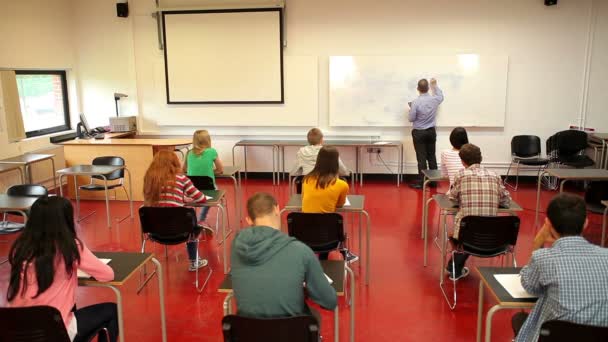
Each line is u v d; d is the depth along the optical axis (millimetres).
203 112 7473
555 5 6617
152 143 6180
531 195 6375
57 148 6637
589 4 6551
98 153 6238
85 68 7566
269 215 2025
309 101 7242
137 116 7609
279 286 1852
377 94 7078
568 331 1724
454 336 2986
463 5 6758
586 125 6852
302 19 7055
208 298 3535
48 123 7176
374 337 2979
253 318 1798
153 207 3436
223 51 7219
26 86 6680
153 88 7504
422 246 4570
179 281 3842
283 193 6645
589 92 6762
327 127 7336
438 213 5609
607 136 6301
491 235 3188
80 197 6430
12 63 6145
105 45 7469
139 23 7355
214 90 7359
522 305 2068
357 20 6973
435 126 6848
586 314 1777
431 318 3213
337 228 3256
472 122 6980
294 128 7418
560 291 1798
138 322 3184
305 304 2062
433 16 6840
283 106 7309
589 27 6598
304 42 7113
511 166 7066
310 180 3434
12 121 6051
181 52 7293
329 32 7047
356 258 4230
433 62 6898
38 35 6637
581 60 6707
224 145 7594
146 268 4090
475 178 3381
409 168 7293
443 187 6867
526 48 6766
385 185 7094
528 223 5199
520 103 6914
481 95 6902
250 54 7176
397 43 6957
